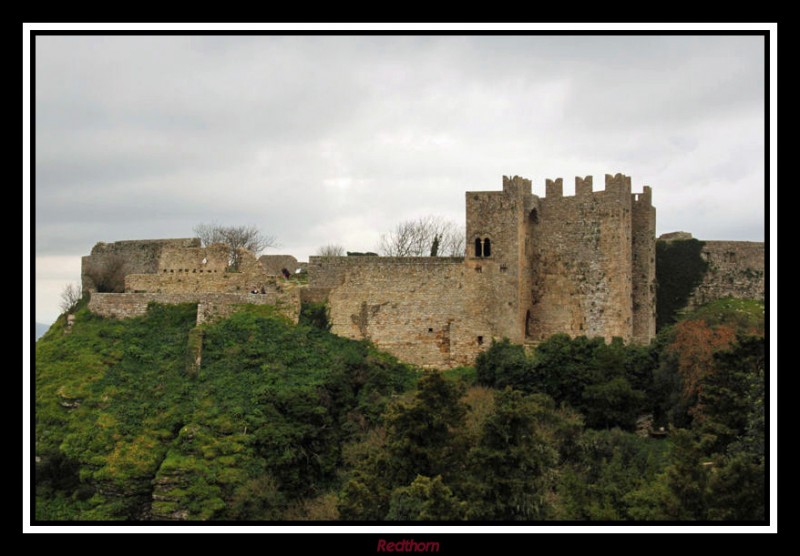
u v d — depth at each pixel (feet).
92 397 241.55
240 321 268.00
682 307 341.82
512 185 285.02
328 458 231.91
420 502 170.91
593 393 250.16
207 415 231.30
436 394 196.65
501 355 266.57
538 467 182.60
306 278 353.51
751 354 202.39
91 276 321.32
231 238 451.12
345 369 257.55
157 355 257.55
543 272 299.17
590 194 293.02
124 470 218.79
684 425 244.22
